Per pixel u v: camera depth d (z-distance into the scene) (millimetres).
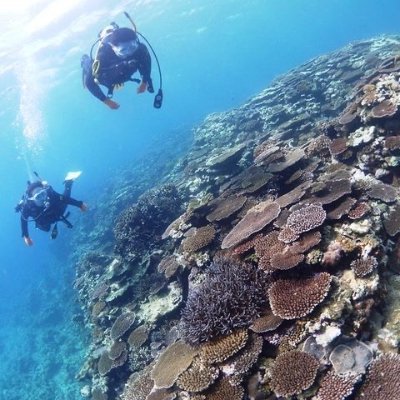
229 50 113750
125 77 6383
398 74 8273
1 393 17422
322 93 15062
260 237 6172
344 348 4430
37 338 20812
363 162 7605
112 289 11320
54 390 15734
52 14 28188
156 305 9531
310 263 5227
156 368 5789
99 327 11375
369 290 4770
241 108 19672
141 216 11922
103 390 9500
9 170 78312
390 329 4605
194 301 5715
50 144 124500
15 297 31438
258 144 12250
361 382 4129
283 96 16609
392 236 5781
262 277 5461
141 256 11406
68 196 9547
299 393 4262
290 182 8117
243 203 8164
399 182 7109
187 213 9391
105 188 34375
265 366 4773
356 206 5844
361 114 8180
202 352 5234
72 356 17078
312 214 5738
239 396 4664
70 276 23938
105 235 21078
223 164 11398
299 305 4809
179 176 17641
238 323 5090
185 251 8062
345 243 5344
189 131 36625
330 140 8820
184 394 5133
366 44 18859
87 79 6488
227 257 6402
